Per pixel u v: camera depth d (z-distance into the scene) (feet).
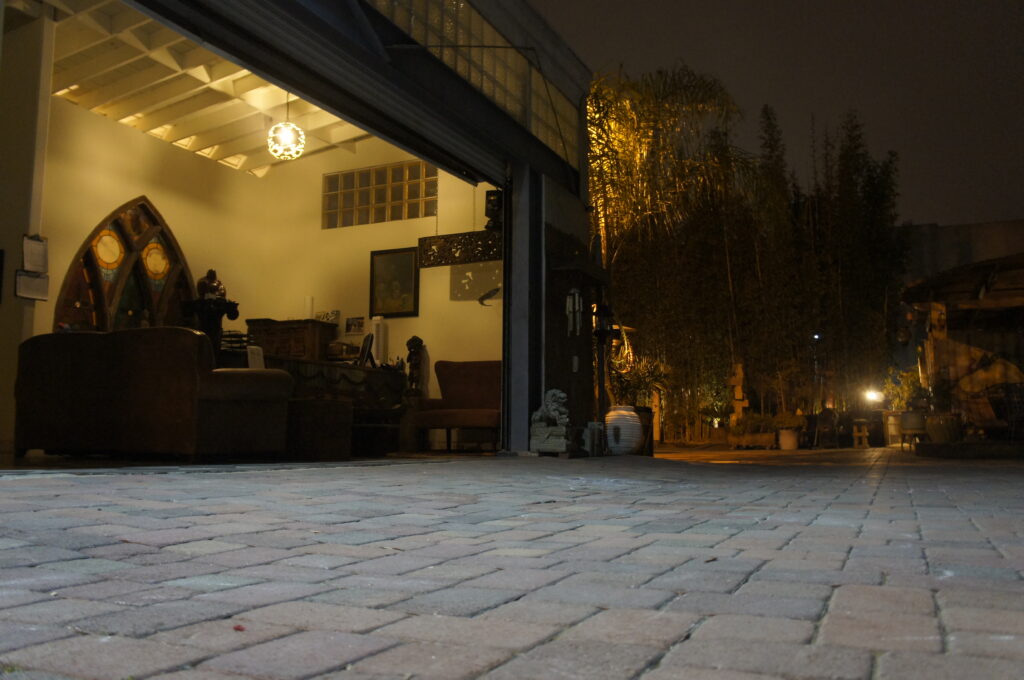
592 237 40.93
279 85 23.29
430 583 6.59
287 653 4.50
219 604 5.72
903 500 14.93
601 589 6.36
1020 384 41.22
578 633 4.96
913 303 45.44
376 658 4.41
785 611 5.55
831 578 6.82
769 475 23.62
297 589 6.30
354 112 25.73
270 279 46.57
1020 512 12.65
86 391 24.99
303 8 22.77
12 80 32.68
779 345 58.90
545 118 35.81
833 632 4.96
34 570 6.84
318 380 36.29
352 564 7.54
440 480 18.25
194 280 43.88
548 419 31.91
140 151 41.50
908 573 7.08
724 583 6.60
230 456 25.14
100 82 38.52
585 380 36.96
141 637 4.80
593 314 37.76
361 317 43.55
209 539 8.80
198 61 36.22
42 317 36.78
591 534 9.81
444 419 36.60
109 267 40.06
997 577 6.88
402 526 10.36
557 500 14.38
